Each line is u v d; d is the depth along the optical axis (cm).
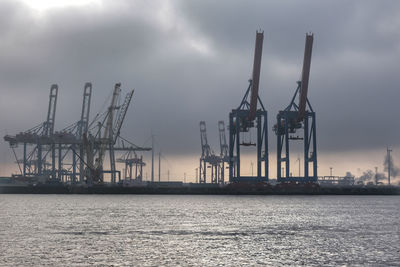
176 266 8638
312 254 9800
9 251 9856
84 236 12200
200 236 12412
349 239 11994
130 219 17075
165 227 14512
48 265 8606
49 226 14512
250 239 11912
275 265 8762
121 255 9531
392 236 12612
